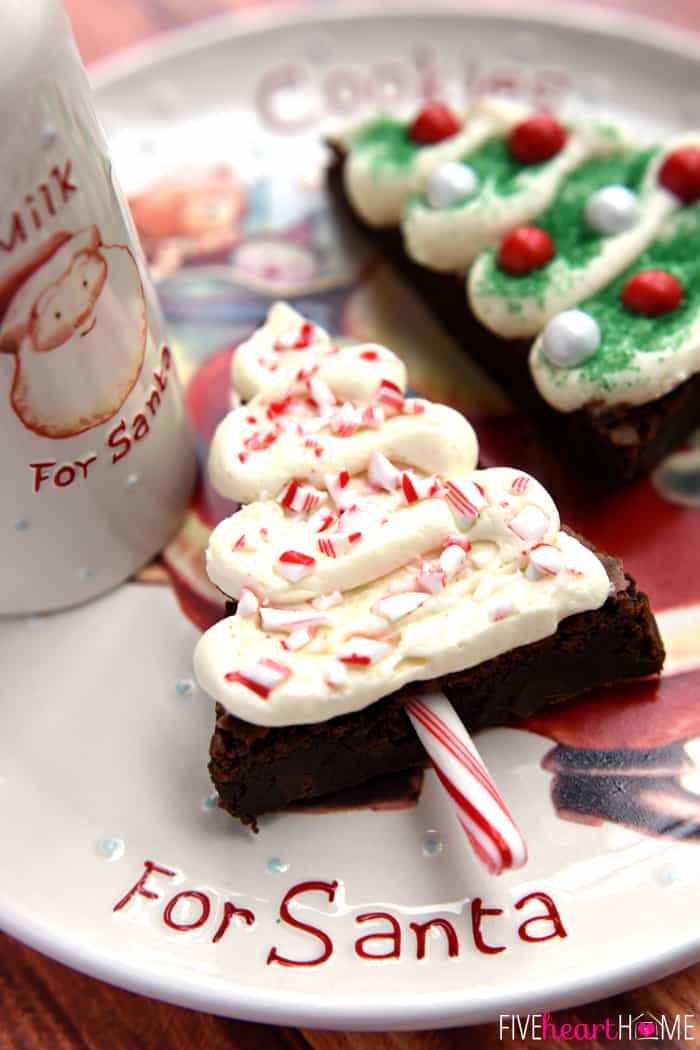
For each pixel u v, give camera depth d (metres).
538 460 0.29
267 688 0.24
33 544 0.26
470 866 0.24
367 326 0.31
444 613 0.24
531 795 0.25
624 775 0.25
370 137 0.32
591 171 0.30
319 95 0.34
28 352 0.23
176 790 0.25
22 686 0.26
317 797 0.25
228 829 0.25
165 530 0.28
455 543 0.25
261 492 0.25
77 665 0.27
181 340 0.30
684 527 0.28
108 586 0.27
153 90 0.33
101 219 0.23
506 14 0.34
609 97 0.33
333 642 0.24
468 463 0.26
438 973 0.23
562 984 0.23
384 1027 0.23
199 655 0.24
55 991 0.24
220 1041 0.24
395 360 0.27
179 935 0.24
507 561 0.25
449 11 0.34
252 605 0.24
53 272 0.23
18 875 0.24
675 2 0.35
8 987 0.24
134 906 0.24
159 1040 0.24
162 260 0.32
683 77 0.33
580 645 0.25
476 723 0.25
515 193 0.29
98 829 0.25
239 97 0.34
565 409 0.28
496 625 0.24
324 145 0.32
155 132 0.33
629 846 0.24
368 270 0.32
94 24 0.35
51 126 0.22
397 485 0.25
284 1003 0.23
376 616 0.24
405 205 0.31
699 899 0.23
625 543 0.28
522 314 0.28
